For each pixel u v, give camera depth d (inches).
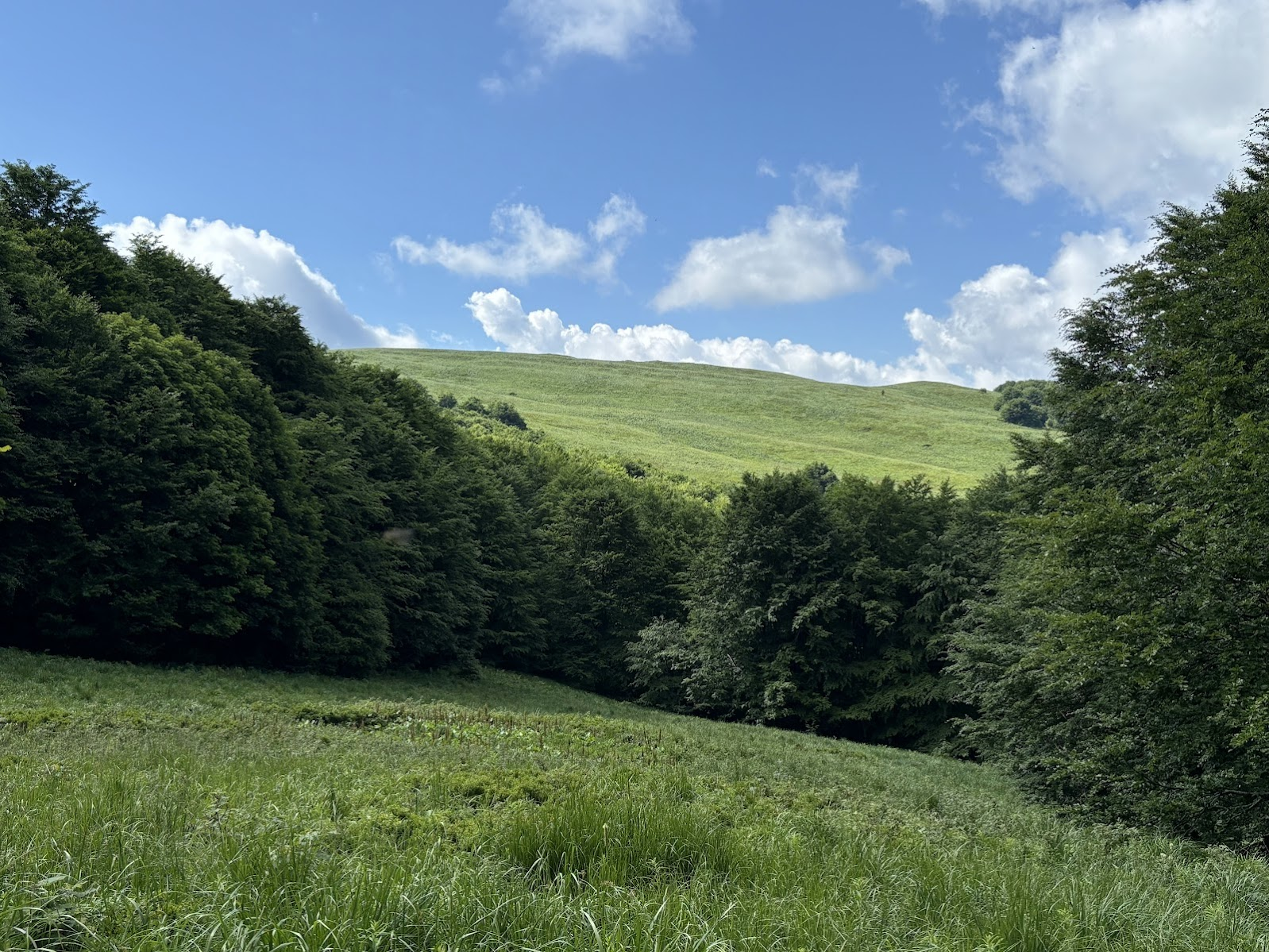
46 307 1026.1
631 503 2273.6
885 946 176.9
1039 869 276.5
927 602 1626.5
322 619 1306.6
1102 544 522.0
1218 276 590.2
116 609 1019.3
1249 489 441.1
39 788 270.2
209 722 656.4
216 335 1457.9
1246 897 271.3
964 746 1402.6
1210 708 466.6
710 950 156.6
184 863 180.4
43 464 954.1
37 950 134.3
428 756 491.8
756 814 367.6
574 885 200.7
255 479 1221.7
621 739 824.3
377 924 148.3
